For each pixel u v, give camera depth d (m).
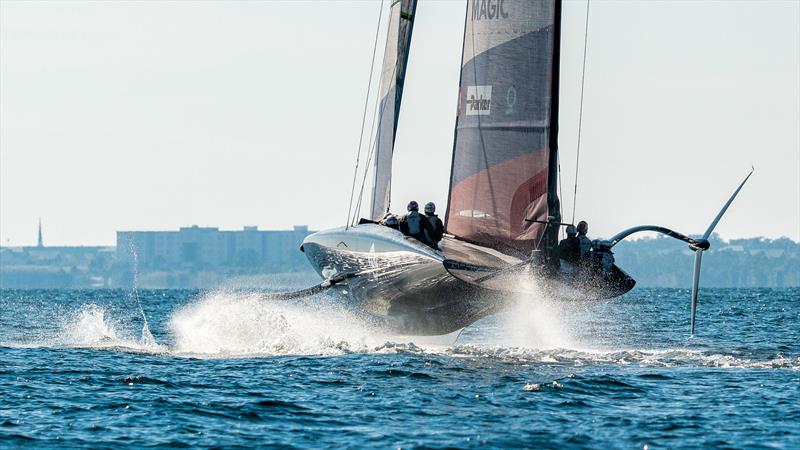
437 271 70.50
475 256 70.56
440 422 51.09
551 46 69.50
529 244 69.69
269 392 58.22
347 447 46.59
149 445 47.09
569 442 47.44
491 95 71.19
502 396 57.16
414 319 78.69
